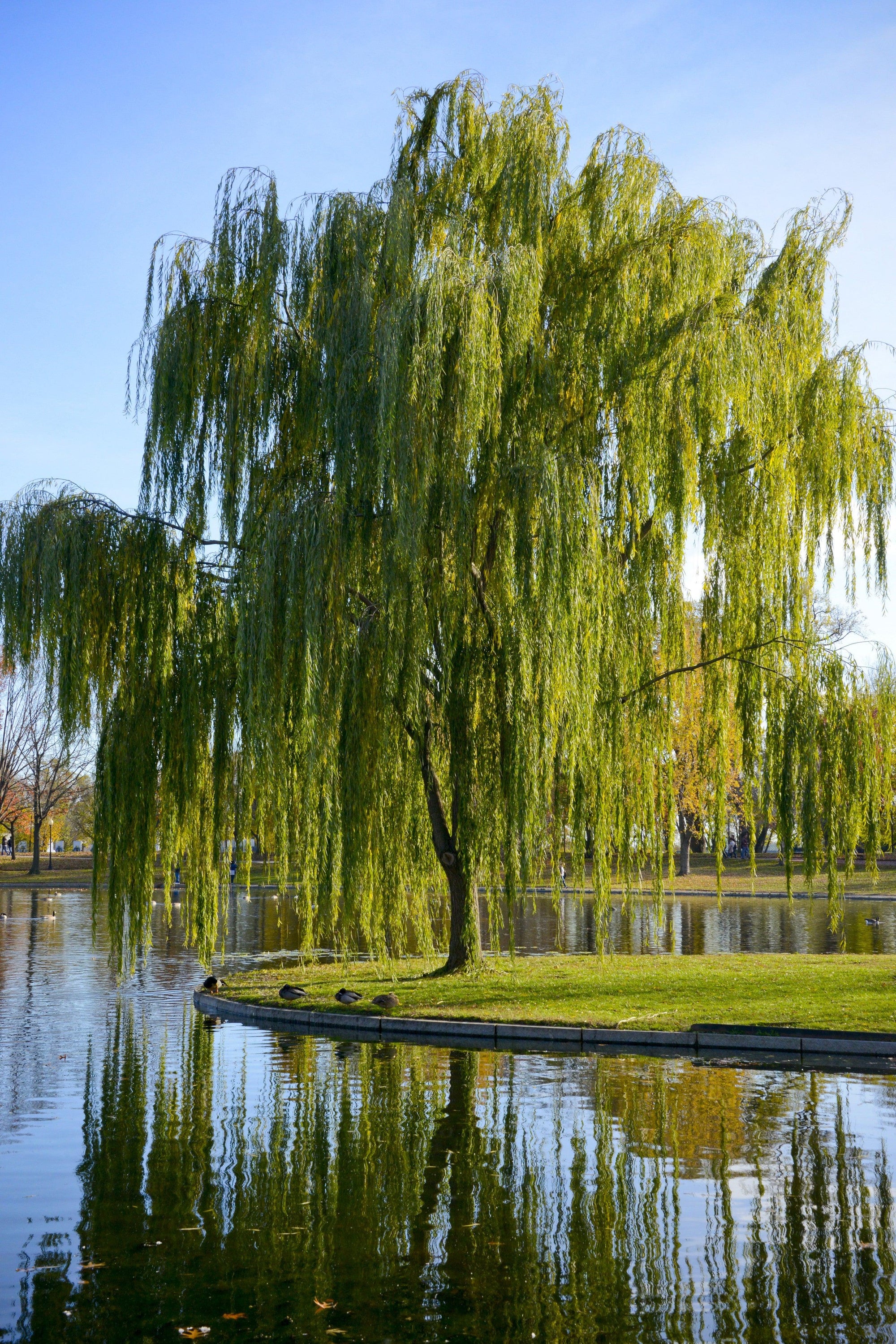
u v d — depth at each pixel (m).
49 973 24.22
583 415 17.30
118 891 16.89
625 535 18.02
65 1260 7.67
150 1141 10.67
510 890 16.06
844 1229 8.14
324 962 25.12
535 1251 7.79
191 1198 9.00
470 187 18.30
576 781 16.86
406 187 15.84
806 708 17.20
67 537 16.47
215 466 16.89
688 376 16.09
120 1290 7.15
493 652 16.50
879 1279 7.24
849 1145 10.29
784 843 17.42
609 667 16.77
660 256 17.03
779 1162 9.77
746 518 17.17
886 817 17.73
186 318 16.66
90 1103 12.23
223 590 17.22
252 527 16.27
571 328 17.41
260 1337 6.44
